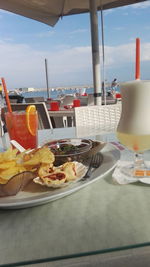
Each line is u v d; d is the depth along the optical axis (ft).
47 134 4.12
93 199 1.64
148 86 2.06
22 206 1.53
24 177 1.66
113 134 3.79
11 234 1.29
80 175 1.88
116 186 1.82
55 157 2.21
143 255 2.10
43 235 1.27
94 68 11.51
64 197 1.69
